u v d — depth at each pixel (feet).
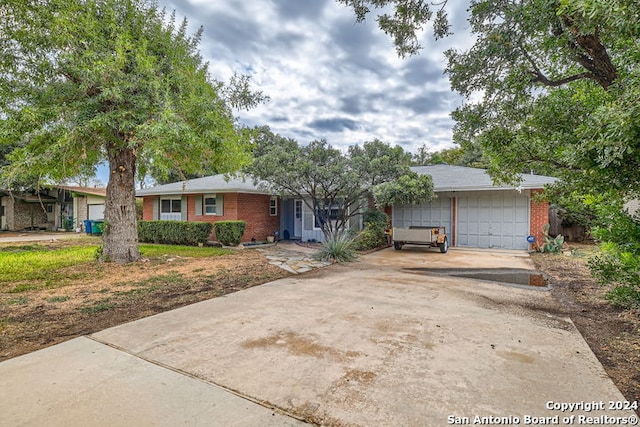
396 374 9.70
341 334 12.89
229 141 27.20
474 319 14.66
